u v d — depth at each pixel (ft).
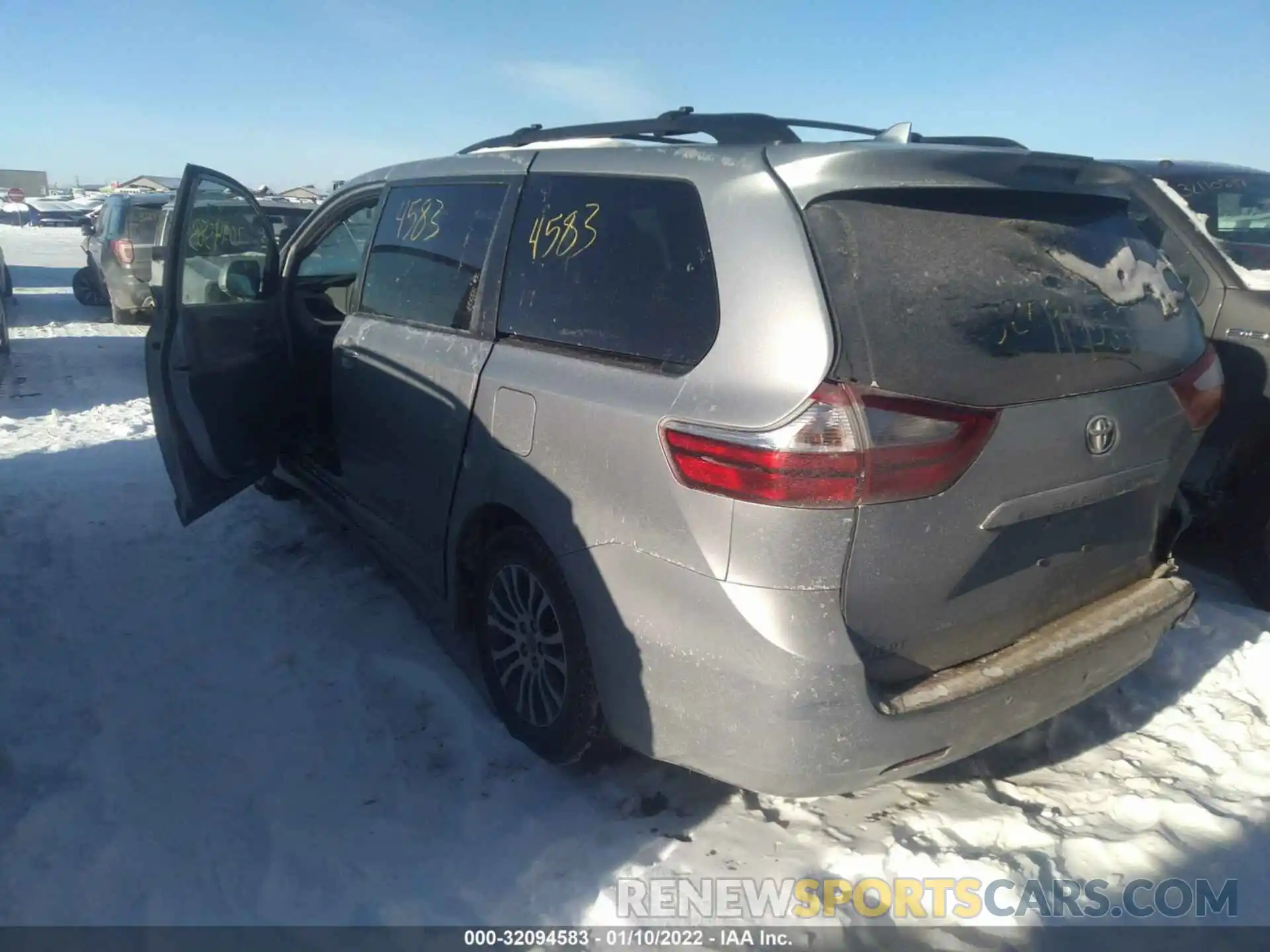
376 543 13.33
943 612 8.12
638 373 8.57
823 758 7.68
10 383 30.91
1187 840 9.30
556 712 9.94
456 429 10.73
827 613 7.53
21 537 16.48
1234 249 14.42
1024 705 8.54
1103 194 9.40
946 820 9.53
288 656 12.58
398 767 10.37
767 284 7.75
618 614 8.58
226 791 9.91
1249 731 11.03
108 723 11.05
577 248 9.77
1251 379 13.34
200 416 13.25
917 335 7.61
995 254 8.33
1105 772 10.40
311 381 15.38
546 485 9.32
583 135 10.91
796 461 7.27
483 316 10.77
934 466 7.49
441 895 8.59
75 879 8.66
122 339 40.68
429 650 12.78
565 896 8.57
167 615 13.70
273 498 18.35
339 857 9.02
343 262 19.31
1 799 9.69
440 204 12.20
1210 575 14.92
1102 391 8.52
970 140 11.18
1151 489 9.46
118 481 19.54
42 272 71.41
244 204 14.58
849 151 8.01
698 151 8.90
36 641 12.93
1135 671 12.27
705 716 8.02
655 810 9.73
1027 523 8.34
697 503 7.82
